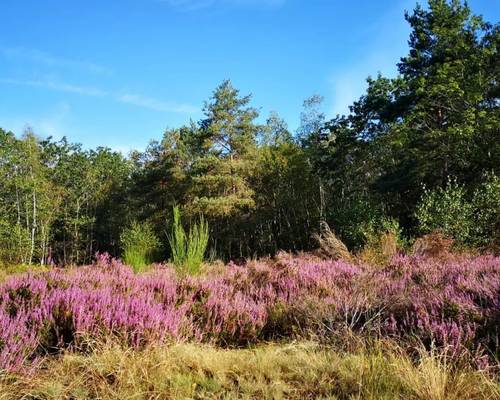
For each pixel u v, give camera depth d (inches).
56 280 216.8
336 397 125.0
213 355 153.9
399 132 962.7
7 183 1713.8
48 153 2123.5
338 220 880.3
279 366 148.5
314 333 183.9
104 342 155.4
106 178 2180.1
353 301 210.7
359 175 1323.8
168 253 885.8
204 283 235.0
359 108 1153.4
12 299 186.5
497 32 986.1
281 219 1401.3
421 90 900.0
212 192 1378.0
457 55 979.9
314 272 307.4
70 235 1968.5
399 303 195.8
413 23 1074.7
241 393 130.2
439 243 479.8
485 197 617.9
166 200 1603.1
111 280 237.0
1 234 1556.3
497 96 944.9
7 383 128.9
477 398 123.7
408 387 126.8
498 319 162.9
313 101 1635.1
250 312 203.0
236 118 1387.8
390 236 552.7
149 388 131.9
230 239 1342.3
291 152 1437.0
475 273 262.4
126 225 1648.6
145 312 168.7
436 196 650.8
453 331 154.9
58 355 154.0
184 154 1563.7
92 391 127.6
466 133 850.1
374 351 154.8
